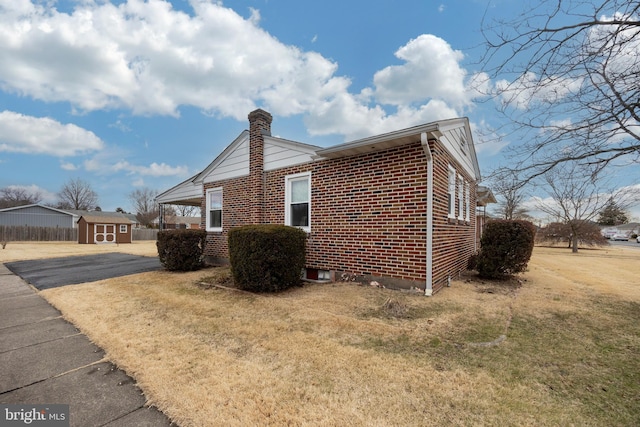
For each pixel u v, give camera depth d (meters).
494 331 3.76
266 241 5.82
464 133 8.78
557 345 3.35
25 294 6.39
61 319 4.57
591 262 12.02
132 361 3.03
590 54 3.34
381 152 6.17
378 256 6.15
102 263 11.55
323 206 7.11
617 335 3.67
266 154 8.49
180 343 3.48
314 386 2.52
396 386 2.51
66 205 53.59
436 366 2.85
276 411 2.20
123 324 4.19
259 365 2.91
